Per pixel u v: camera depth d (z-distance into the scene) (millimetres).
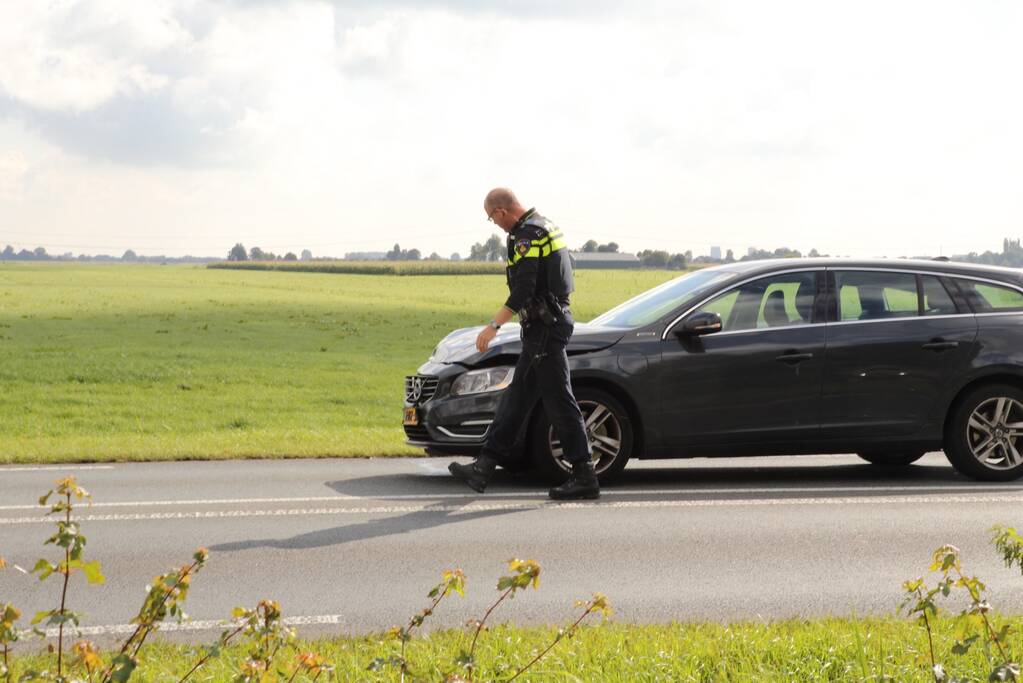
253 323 125875
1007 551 10500
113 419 49500
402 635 10188
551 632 14102
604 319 28047
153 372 72875
